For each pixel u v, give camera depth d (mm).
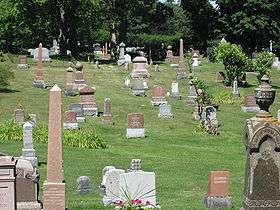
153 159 32719
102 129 41375
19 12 77062
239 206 22625
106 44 97000
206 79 66750
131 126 39625
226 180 22453
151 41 102438
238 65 62219
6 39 81125
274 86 66000
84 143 35344
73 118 39812
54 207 20469
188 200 23797
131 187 21984
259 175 16641
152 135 40812
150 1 91438
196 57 76250
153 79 64188
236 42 100625
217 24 103812
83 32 98062
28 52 83375
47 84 56969
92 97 45531
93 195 24422
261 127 16516
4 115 43156
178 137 40625
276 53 98250
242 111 51156
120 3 84875
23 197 21469
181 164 31531
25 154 29797
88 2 78375
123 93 56219
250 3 96250
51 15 80438
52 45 94750
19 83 56000
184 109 49781
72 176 27750
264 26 96375
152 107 49969
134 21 108000
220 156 34688
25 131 29844
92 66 70625
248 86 62812
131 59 82438
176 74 67625
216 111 47000
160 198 24078
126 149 35781
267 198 16672
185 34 108188
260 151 16625
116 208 19406
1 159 19594
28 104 47000
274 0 96062
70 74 52906
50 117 20500
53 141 20500
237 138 41062
